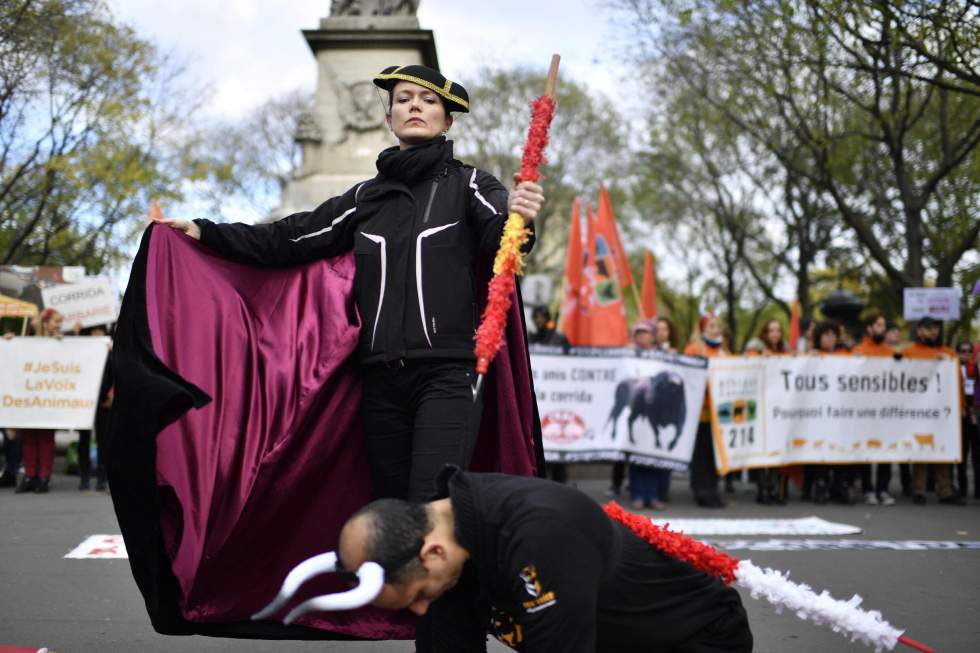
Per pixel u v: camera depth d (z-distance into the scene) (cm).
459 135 3334
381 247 379
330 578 388
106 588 569
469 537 251
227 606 381
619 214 3688
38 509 915
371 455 384
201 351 395
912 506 1082
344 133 1350
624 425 1038
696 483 1061
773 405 1074
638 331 1088
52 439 1090
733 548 729
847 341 1188
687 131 2569
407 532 244
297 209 1338
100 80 2130
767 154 2509
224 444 387
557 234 4012
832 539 786
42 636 466
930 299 1460
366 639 385
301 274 407
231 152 3594
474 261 376
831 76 1694
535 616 243
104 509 916
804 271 2681
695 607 282
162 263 398
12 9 1681
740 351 3262
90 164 2097
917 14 1248
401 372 370
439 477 271
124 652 444
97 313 1299
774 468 1095
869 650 458
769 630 498
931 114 2177
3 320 1496
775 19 1443
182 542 376
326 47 1356
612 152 3416
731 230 2942
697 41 1773
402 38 1337
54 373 1091
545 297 1962
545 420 1048
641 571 277
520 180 328
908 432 1102
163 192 2309
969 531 848
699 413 1038
